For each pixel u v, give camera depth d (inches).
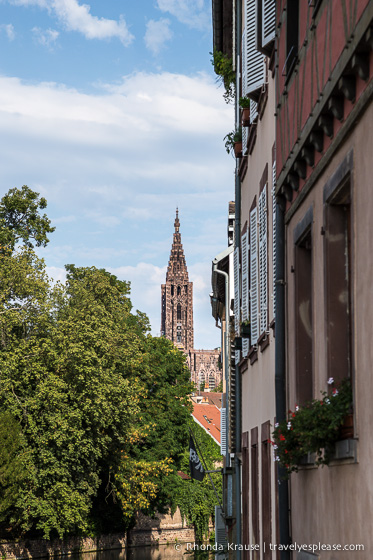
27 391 2081.7
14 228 2598.4
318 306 368.2
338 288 345.7
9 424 1993.1
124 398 2241.6
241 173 824.9
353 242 295.4
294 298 438.9
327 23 339.6
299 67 408.2
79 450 2124.8
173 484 2886.3
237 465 898.7
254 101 673.0
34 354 2070.6
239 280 850.8
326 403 324.5
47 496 2117.4
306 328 431.5
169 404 2928.2
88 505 2265.0
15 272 2094.0
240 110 824.3
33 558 2425.0
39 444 2068.2
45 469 2085.4
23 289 2101.4
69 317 2201.0
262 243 621.0
